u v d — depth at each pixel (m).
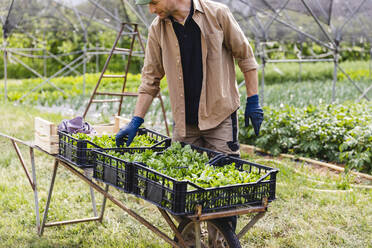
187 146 2.99
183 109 3.16
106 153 2.86
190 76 3.08
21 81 19.36
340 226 4.05
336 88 14.26
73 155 3.03
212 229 2.66
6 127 8.10
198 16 2.91
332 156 6.45
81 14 11.26
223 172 2.53
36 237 3.80
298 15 10.14
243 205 2.36
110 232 3.96
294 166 6.19
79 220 4.00
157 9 2.81
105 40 19.81
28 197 4.75
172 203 2.15
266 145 7.17
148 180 2.36
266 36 11.73
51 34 18.98
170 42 3.03
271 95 12.15
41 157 6.38
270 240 3.76
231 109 3.10
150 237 3.85
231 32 3.00
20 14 10.91
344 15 10.05
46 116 9.37
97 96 12.71
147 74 3.28
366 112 7.69
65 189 5.03
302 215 4.30
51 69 20.89
